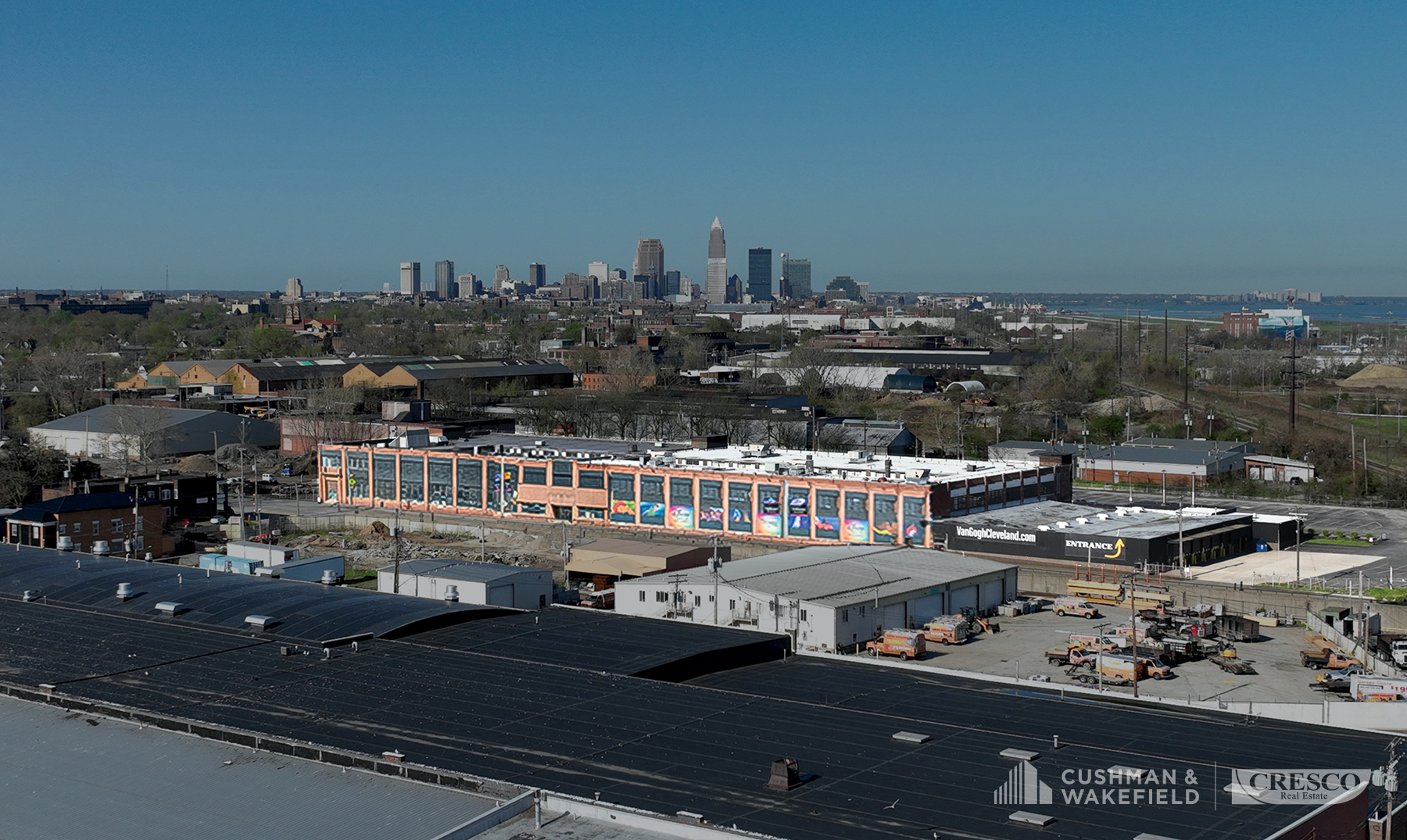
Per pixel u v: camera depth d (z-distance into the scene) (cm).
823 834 4150
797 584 9375
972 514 12388
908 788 4600
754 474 12838
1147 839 4134
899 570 9962
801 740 5162
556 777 4684
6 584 8231
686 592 9438
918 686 6275
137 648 6681
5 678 6081
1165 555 11188
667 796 4494
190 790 4644
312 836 4231
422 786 4603
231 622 7225
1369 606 9881
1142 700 5991
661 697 5769
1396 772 4938
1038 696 6072
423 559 11050
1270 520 12544
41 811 4525
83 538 12031
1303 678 8231
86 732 5294
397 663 6369
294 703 5659
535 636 6969
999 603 10269
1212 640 9156
